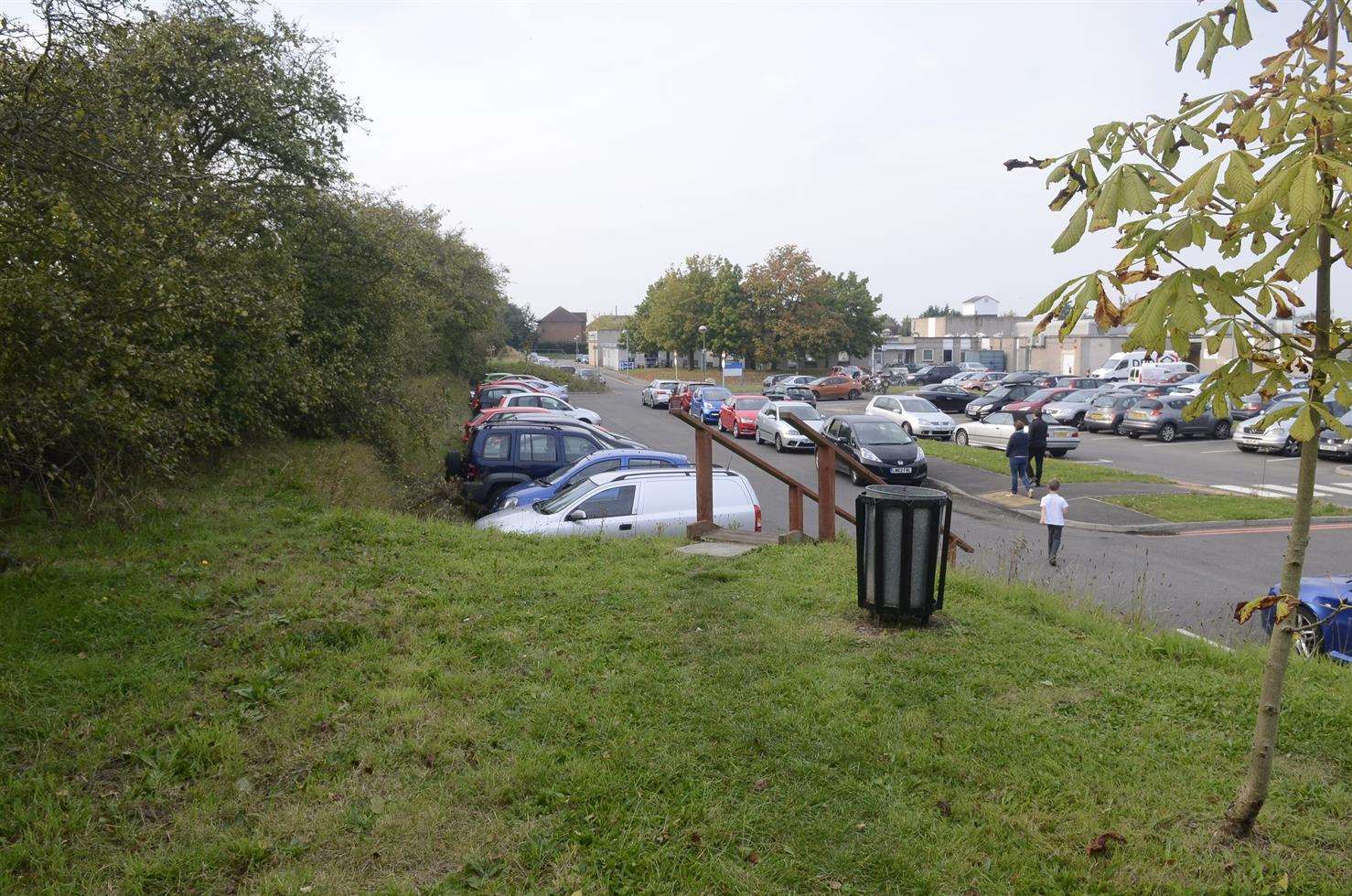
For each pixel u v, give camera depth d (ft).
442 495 49.47
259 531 29.04
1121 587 36.52
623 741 14.42
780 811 12.66
